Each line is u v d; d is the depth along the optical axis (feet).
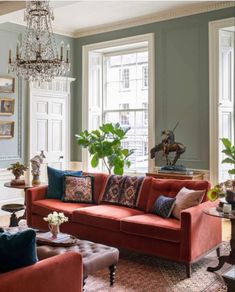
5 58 20.21
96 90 24.06
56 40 22.91
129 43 21.75
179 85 20.02
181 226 11.34
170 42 20.25
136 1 18.34
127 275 11.48
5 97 20.18
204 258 13.06
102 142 20.18
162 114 20.63
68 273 7.41
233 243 11.35
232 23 18.16
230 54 19.16
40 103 22.07
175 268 12.12
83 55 23.68
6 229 11.60
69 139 23.91
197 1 18.39
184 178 18.13
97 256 9.67
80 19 21.22
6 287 6.13
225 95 19.06
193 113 19.58
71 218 14.11
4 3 16.57
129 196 14.75
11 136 20.49
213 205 12.66
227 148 17.19
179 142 20.04
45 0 13.82
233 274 7.65
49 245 10.33
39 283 6.72
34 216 15.60
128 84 23.09
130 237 12.53
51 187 16.35
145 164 22.36
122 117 23.36
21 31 20.85
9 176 20.40
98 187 16.08
